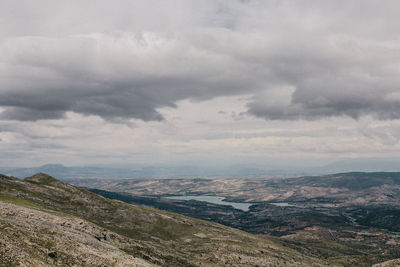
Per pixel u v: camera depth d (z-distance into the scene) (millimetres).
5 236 63781
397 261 169750
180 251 146500
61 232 87938
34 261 58500
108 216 172750
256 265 145500
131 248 113500
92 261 73250
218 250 154875
